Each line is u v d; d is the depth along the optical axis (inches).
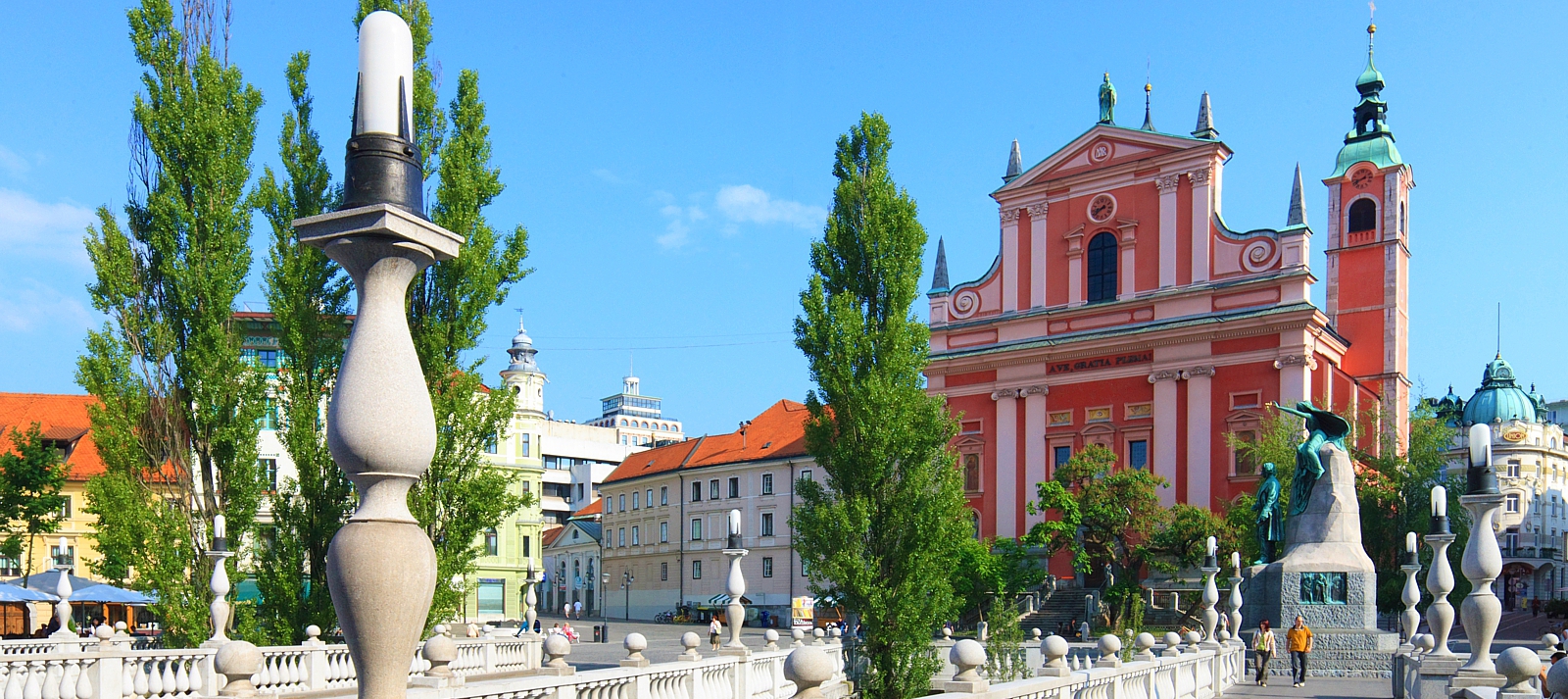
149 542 781.9
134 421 806.5
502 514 860.0
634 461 3351.4
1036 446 2126.0
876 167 913.5
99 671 632.4
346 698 733.3
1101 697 519.5
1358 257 2178.9
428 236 226.5
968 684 388.2
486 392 970.1
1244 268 1973.4
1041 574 1887.3
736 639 744.3
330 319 855.7
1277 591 1102.4
